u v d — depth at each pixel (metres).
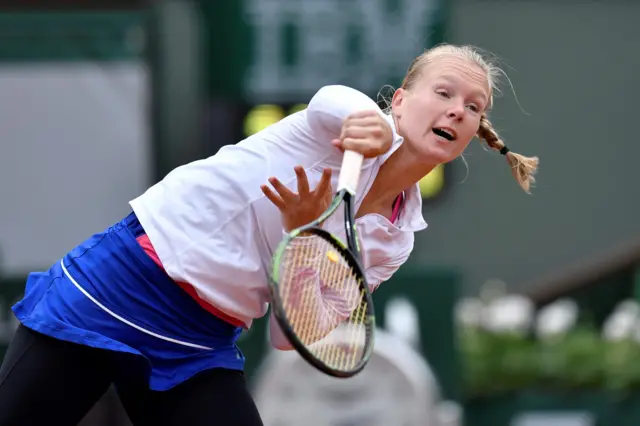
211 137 33.12
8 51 31.34
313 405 24.08
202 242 11.57
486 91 11.89
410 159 11.76
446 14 32.62
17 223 31.88
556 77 41.75
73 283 11.84
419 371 23.94
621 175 41.84
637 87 41.91
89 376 11.91
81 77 31.53
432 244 41.34
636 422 27.45
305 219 11.22
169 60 31.39
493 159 41.47
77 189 31.84
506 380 27.44
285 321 10.33
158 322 11.77
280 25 32.97
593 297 32.09
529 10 41.72
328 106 11.38
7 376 11.80
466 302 30.59
